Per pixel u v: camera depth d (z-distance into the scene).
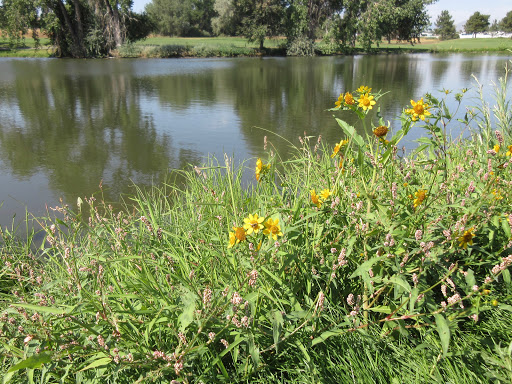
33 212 5.05
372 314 2.19
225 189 3.39
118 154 7.48
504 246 2.17
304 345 1.88
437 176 2.64
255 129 9.33
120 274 2.29
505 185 2.43
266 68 27.08
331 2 43.28
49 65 28.83
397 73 22.69
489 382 1.73
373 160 2.41
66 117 11.01
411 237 2.12
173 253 2.30
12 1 37.62
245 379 1.79
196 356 1.70
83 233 3.29
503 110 4.37
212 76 22.08
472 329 2.09
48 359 1.50
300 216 2.37
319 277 2.09
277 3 44.12
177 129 9.49
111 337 1.64
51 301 2.09
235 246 2.09
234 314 1.66
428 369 1.80
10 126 9.89
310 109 11.84
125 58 38.34
